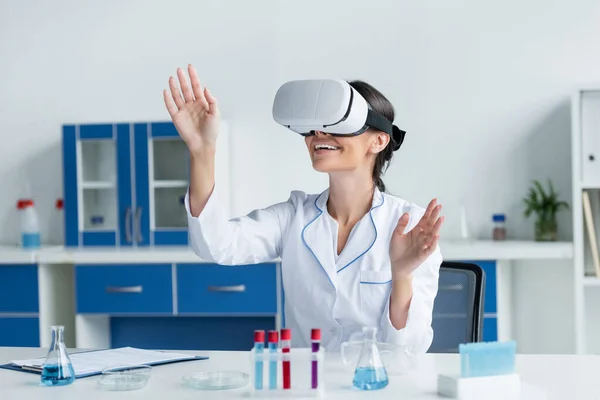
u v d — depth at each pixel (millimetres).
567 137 3898
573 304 3900
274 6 4066
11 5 4254
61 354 1658
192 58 4133
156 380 1674
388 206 2047
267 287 3611
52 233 4258
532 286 3939
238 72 4098
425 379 1646
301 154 4066
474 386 1494
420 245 1767
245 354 1942
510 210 3951
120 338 4176
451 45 3961
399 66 3994
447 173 3980
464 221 3916
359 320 1982
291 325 2109
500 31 3932
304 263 2033
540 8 3904
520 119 3932
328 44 4039
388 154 2090
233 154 4105
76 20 4215
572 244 3527
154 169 3898
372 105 1994
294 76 4062
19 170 4273
